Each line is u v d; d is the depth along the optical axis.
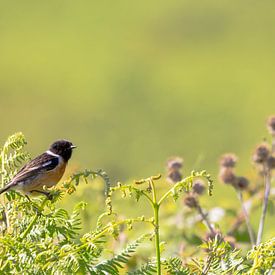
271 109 29.89
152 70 34.69
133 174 24.20
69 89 33.47
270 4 38.72
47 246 3.86
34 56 37.44
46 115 31.31
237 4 39.03
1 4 42.44
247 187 6.98
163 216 6.88
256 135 27.16
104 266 3.92
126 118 30.42
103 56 36.12
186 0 39.19
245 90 31.34
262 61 34.50
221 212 6.98
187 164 24.12
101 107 31.53
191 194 6.35
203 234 6.64
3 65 36.56
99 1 40.84
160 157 25.92
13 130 30.53
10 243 3.78
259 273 3.85
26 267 3.74
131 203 6.50
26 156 4.53
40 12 42.16
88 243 3.79
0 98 32.69
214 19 38.03
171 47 37.06
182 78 33.69
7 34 40.03
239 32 37.69
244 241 6.81
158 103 31.09
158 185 6.86
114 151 26.61
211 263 4.06
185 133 27.31
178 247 6.50
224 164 7.09
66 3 41.66
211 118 29.00
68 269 3.71
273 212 7.34
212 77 33.09
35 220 4.03
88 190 6.08
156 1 40.50
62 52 37.31
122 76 34.41
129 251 3.99
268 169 7.10
